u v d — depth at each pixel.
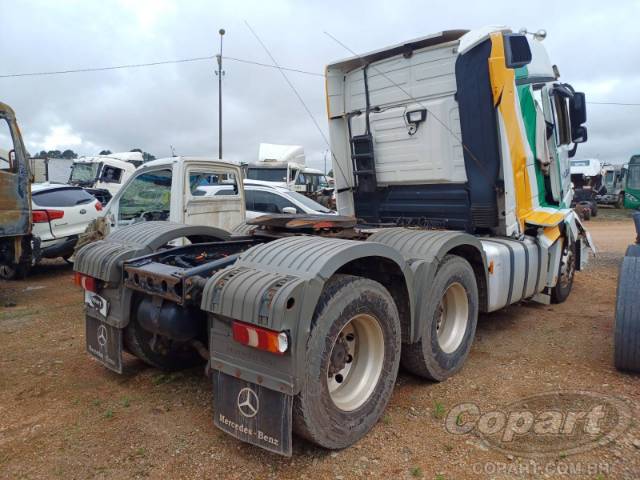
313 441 2.91
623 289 4.05
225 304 2.83
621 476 2.76
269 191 9.46
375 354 3.36
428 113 5.26
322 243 3.16
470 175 5.09
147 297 3.76
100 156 20.47
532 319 5.93
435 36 4.99
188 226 4.54
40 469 2.94
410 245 4.02
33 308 6.98
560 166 6.41
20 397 3.93
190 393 3.96
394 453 3.07
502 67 4.75
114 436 3.30
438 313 4.01
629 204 25.59
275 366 2.73
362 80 5.79
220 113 13.98
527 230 5.67
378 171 5.83
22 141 7.44
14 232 7.35
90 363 4.65
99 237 7.09
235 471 2.90
